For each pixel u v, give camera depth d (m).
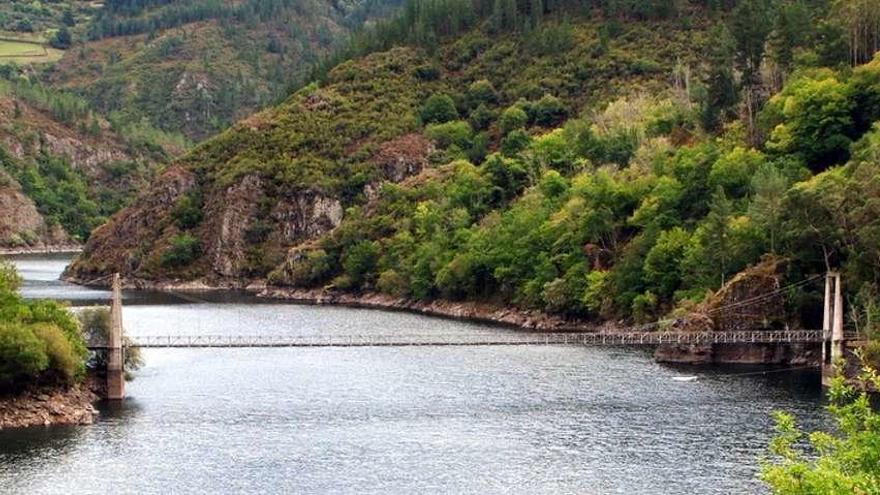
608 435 118.56
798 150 199.12
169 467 107.06
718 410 130.12
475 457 110.50
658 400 136.50
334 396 141.25
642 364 164.12
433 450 113.50
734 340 157.62
